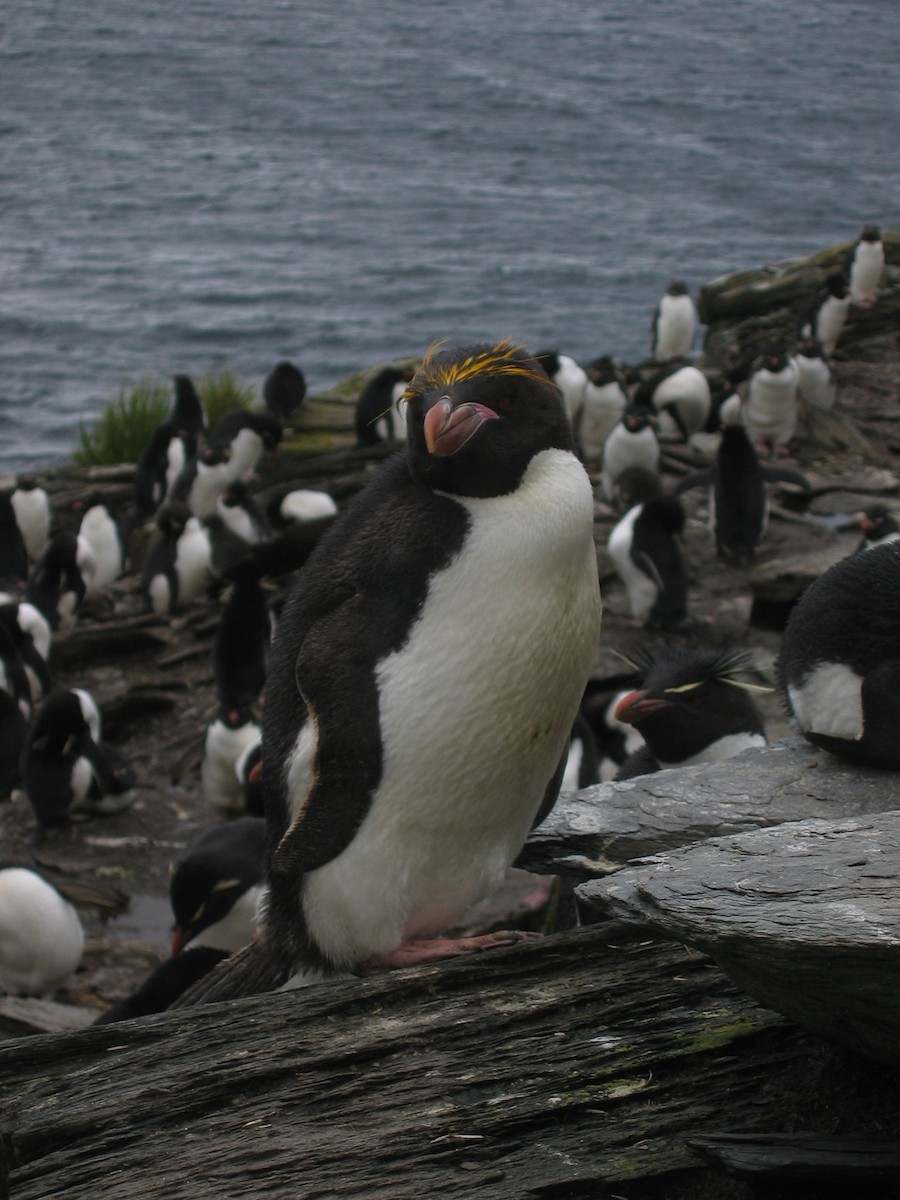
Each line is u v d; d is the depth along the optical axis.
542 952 4.68
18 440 36.81
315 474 19.94
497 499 4.50
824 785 5.33
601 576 15.49
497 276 59.94
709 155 92.81
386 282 59.12
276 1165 3.87
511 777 4.64
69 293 56.81
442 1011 4.44
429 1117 4.02
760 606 15.00
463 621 4.44
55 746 11.47
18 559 18.92
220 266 63.03
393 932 4.77
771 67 137.00
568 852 5.32
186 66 136.12
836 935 3.48
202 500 19.83
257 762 10.44
